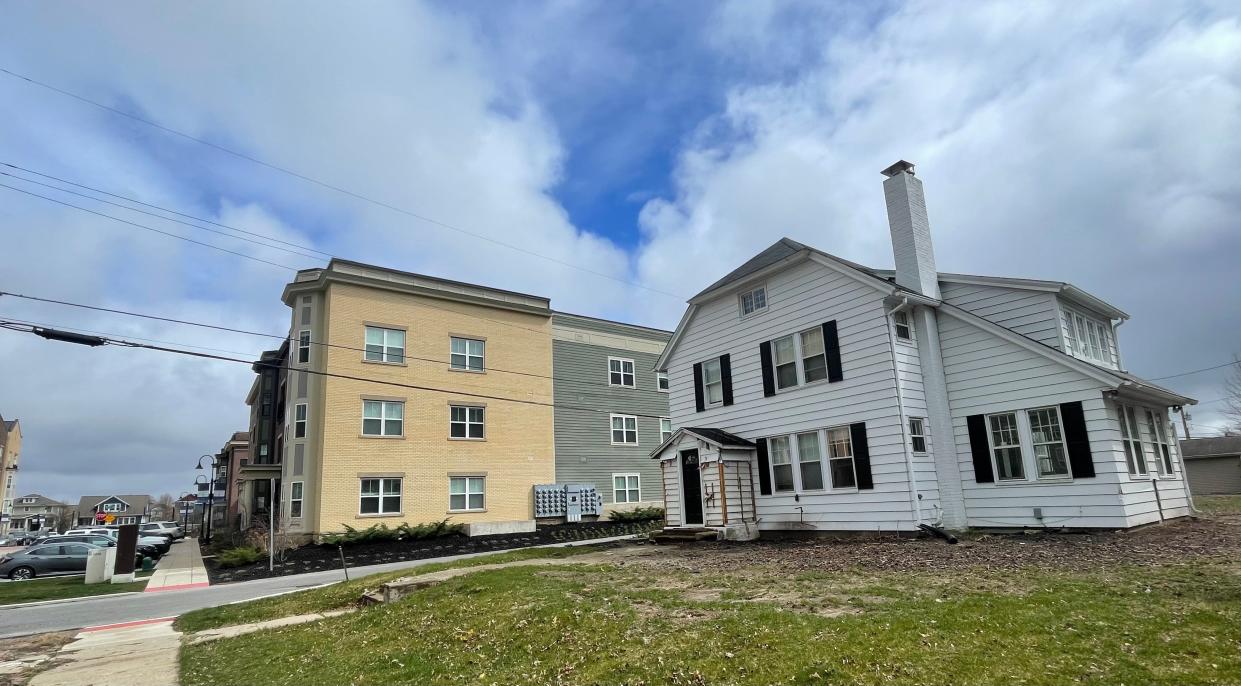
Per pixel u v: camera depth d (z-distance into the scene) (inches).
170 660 346.9
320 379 1045.8
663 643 248.2
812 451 697.0
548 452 1255.5
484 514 1146.0
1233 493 1504.7
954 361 652.1
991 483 608.7
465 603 370.6
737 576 402.6
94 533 1231.5
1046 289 617.3
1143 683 178.9
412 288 1135.6
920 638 224.2
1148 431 639.1
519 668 251.1
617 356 1417.3
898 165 701.3
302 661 311.0
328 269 1077.8
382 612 400.8
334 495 1001.5
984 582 327.9
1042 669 192.5
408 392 1101.7
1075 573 341.4
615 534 1093.1
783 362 737.0
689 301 845.2
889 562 428.8
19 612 558.3
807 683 197.9
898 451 614.2
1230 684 174.4
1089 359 660.7
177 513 4800.7
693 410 839.7
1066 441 565.9
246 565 880.9
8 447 3636.8
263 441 1571.1
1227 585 286.5
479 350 1205.7
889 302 636.7
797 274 728.3
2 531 3385.8
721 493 719.7
